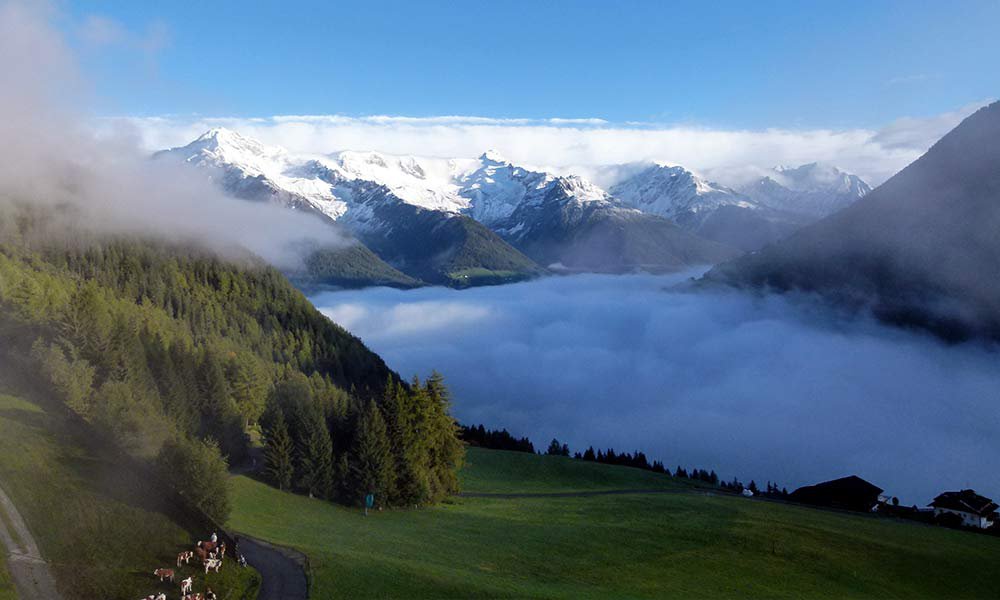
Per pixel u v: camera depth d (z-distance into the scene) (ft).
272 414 352.69
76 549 191.52
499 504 413.80
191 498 238.07
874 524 409.69
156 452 275.18
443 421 401.90
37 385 302.45
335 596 197.36
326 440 341.62
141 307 580.71
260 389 460.55
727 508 420.77
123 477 234.58
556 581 254.88
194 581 192.54
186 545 211.41
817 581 305.32
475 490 471.21
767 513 411.75
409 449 370.94
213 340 592.60
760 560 320.50
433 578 221.25
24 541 187.42
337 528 286.66
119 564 191.83
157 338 444.96
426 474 381.81
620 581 268.62
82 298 376.89
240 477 332.39
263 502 305.53
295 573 210.18
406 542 277.44
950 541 386.52
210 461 245.65
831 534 364.79
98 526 204.44
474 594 213.46
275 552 227.61
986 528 455.22
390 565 228.22
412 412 385.09
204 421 380.99
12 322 378.12
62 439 248.93
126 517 212.84
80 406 296.71
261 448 402.11
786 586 293.23
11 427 241.96
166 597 181.88
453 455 408.05
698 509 413.59
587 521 369.30
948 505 477.77
